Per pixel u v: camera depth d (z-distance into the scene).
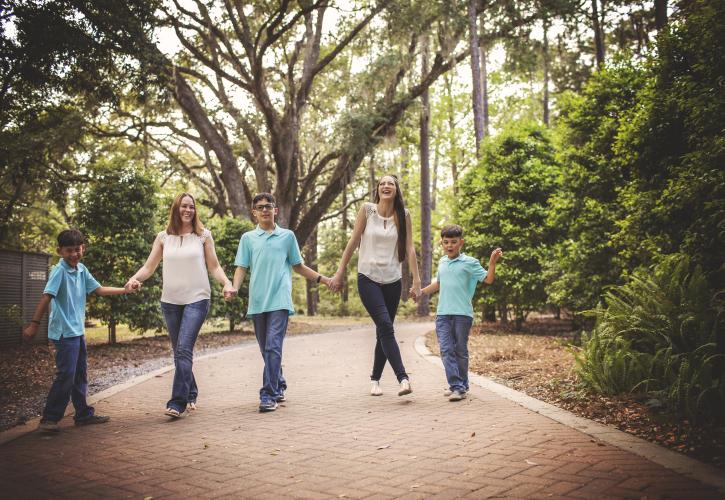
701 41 5.34
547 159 16.12
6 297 11.55
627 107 10.69
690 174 5.28
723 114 4.95
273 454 3.53
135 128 24.25
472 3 19.20
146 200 13.44
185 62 24.55
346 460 3.35
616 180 10.70
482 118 19.00
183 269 5.00
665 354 4.57
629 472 2.94
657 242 6.16
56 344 4.32
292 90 23.00
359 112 21.61
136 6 14.01
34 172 16.72
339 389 6.27
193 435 4.09
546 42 21.91
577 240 12.09
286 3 19.91
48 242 23.20
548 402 5.09
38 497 2.78
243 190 24.28
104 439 4.00
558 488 2.73
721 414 3.90
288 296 5.39
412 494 2.72
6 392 6.44
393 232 5.55
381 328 5.44
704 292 4.86
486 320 19.14
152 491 2.85
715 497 2.53
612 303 5.71
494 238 15.27
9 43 10.70
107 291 4.81
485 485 2.82
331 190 24.62
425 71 24.27
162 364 9.37
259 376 7.67
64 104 18.44
